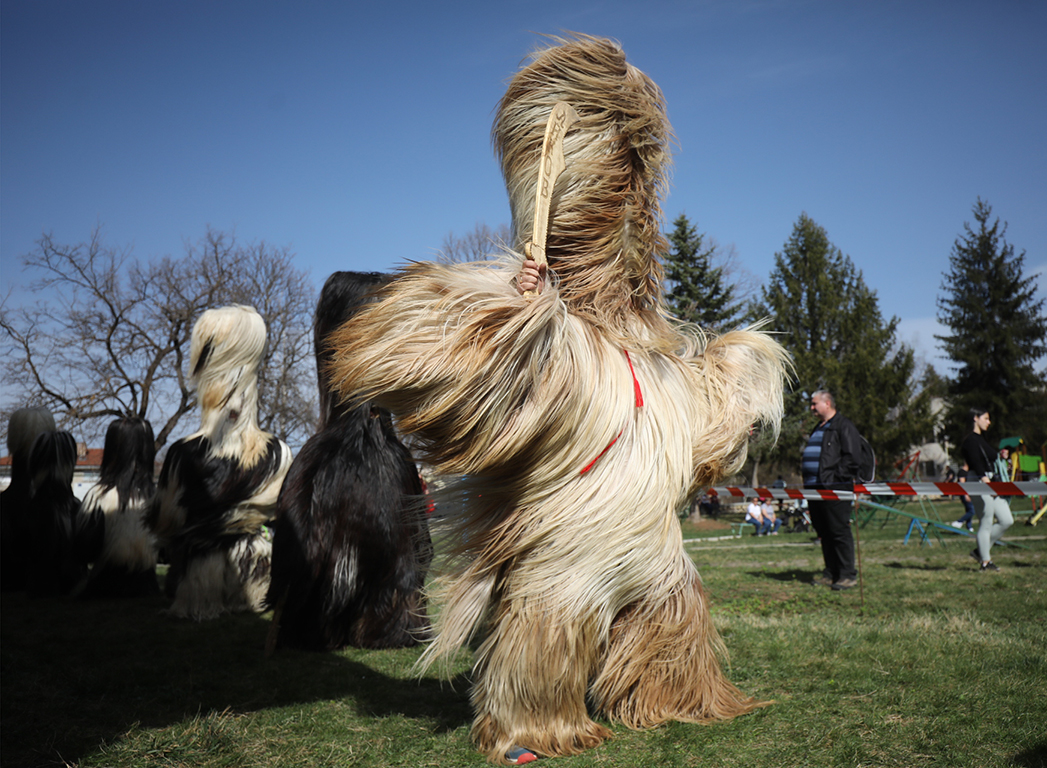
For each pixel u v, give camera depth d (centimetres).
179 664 473
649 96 352
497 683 310
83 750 321
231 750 321
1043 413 4497
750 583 849
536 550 311
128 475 779
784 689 375
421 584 515
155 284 3434
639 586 324
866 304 4284
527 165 338
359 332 298
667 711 334
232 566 643
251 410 657
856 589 762
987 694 353
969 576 834
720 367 372
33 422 812
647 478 319
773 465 4238
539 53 347
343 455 505
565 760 299
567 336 307
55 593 782
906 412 4031
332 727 350
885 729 314
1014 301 4759
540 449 307
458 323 290
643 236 348
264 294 3534
